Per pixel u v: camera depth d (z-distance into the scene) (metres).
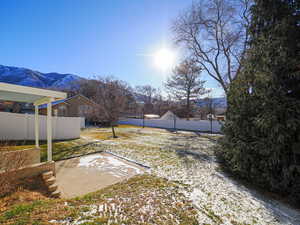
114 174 4.32
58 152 6.42
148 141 9.77
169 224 2.16
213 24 12.12
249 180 3.86
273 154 3.18
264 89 3.43
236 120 4.11
